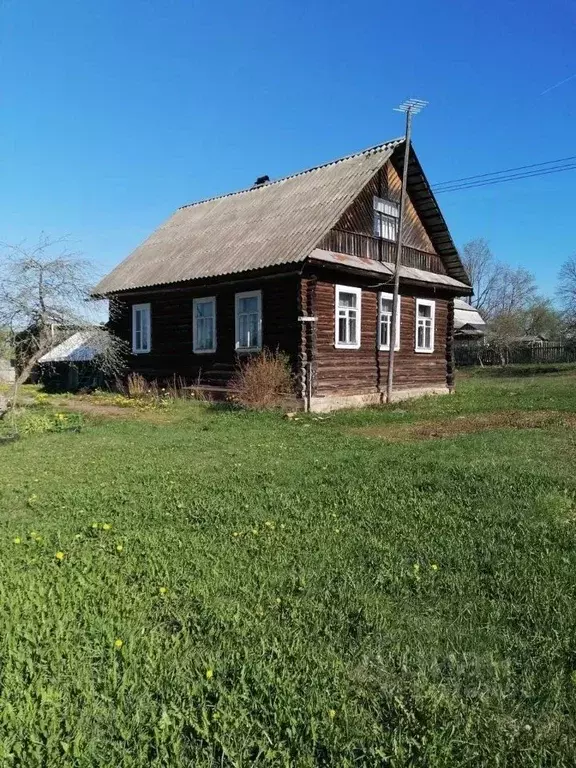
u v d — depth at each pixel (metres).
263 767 2.57
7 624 3.69
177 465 8.87
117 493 7.18
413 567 4.63
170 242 22.92
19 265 13.84
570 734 2.78
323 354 16.95
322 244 16.95
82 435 12.28
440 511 6.09
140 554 5.08
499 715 2.91
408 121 18.30
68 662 3.34
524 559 4.75
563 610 3.88
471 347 51.94
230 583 4.39
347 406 17.38
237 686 3.11
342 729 2.78
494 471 7.49
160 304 20.55
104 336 17.66
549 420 12.78
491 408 15.78
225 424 13.69
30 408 16.61
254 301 17.73
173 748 2.65
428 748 2.66
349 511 6.19
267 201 21.19
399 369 20.03
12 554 5.14
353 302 18.17
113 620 3.82
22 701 2.96
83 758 2.58
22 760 2.58
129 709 2.95
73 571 4.69
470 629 3.69
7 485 7.82
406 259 20.50
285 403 16.14
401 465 8.19
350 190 17.75
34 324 14.43
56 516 6.34
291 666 3.31
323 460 8.81
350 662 3.35
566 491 6.65
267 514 6.16
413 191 20.52
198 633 3.69
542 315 67.06
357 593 4.20
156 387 19.98
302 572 4.57
